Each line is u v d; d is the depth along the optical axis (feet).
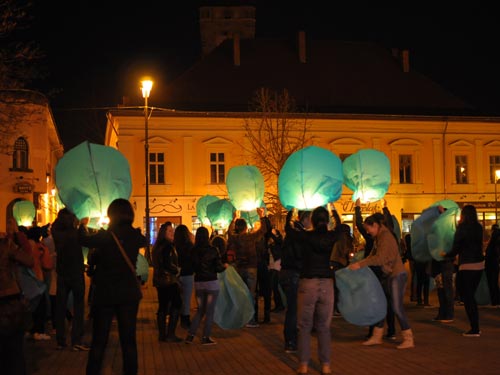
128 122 133.39
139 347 36.55
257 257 45.32
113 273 24.43
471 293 37.60
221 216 67.92
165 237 38.88
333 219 37.35
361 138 142.51
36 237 39.19
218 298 37.99
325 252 29.22
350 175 46.91
